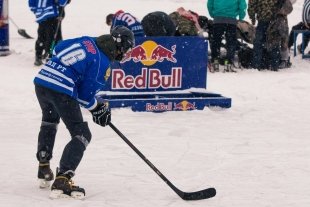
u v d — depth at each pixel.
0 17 28.11
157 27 20.69
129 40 11.28
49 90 11.02
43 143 11.60
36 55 26.47
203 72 20.53
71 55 10.95
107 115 11.23
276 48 27.59
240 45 28.70
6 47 28.52
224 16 26.58
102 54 11.09
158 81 20.09
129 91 19.86
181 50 20.19
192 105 19.59
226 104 19.94
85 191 11.66
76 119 11.11
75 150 10.99
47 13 26.06
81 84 11.06
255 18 27.69
